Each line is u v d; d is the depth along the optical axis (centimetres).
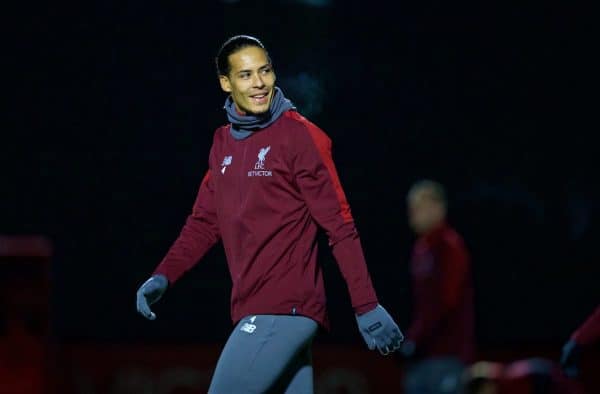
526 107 2470
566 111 2462
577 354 1138
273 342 830
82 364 2105
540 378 1376
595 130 2453
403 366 2089
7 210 2411
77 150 2450
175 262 907
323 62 2494
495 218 2400
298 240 848
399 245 2367
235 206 858
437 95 2486
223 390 827
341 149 2453
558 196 2417
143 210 2409
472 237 2392
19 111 2466
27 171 2433
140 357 2123
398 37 2503
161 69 2494
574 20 2483
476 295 2347
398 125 2470
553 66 2480
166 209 2414
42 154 2444
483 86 2486
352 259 830
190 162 2450
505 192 2423
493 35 2497
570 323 2320
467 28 2503
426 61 2497
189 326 2269
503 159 2448
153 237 2394
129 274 2364
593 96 2469
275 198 845
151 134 2462
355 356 2120
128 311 2316
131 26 2506
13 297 1322
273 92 862
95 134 2459
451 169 2445
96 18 2503
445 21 2503
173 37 2505
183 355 2141
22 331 1323
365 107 2480
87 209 2409
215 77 2500
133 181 2428
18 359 1316
